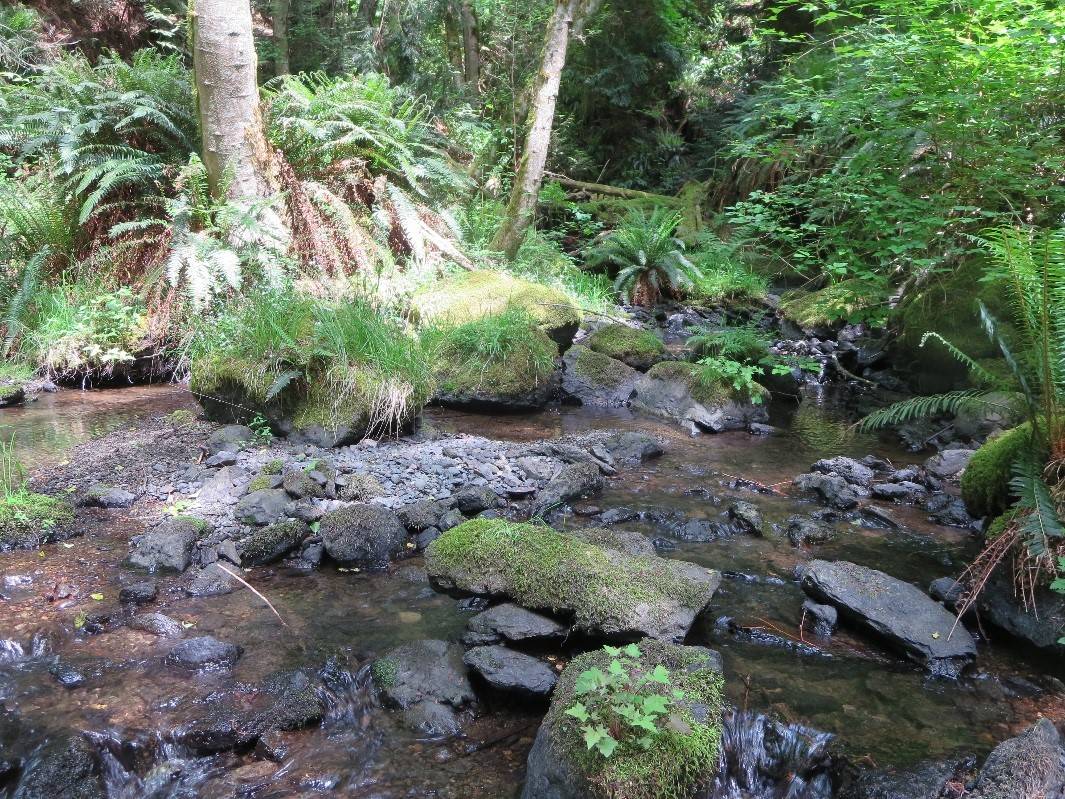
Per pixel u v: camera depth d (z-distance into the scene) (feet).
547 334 21.74
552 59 28.84
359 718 8.38
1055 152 18.62
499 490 14.08
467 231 30.48
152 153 23.93
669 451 17.38
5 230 23.17
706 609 10.37
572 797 6.83
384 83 27.48
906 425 19.57
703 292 33.17
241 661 9.07
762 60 46.88
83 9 41.55
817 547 12.48
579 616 9.44
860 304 24.68
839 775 7.61
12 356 21.53
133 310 21.86
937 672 9.16
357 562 11.62
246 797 7.30
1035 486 9.82
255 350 16.25
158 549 11.25
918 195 21.12
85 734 7.73
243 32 21.81
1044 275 10.37
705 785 7.10
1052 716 8.36
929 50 18.31
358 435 15.90
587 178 50.01
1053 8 18.80
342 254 23.66
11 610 9.88
